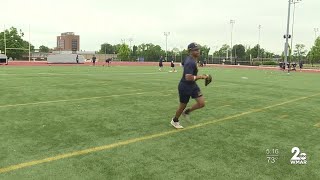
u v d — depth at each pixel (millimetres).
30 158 5309
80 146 5996
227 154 5727
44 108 9695
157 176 4676
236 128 7660
